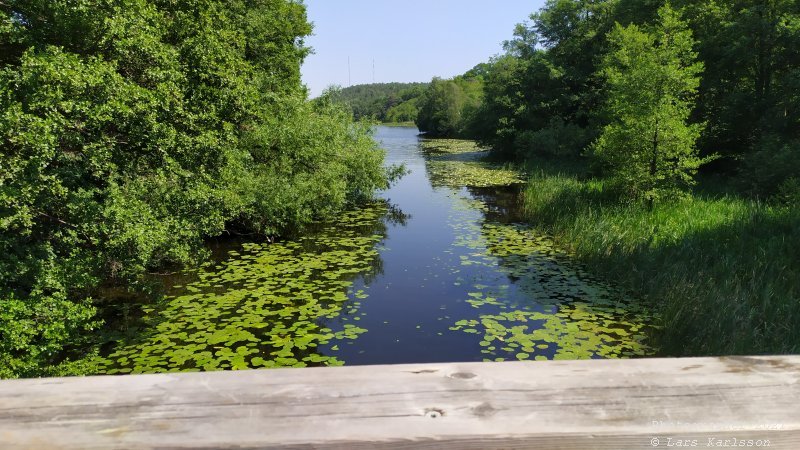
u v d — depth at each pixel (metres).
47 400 0.75
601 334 5.31
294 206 9.39
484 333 5.36
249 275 7.21
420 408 0.72
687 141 10.16
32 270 4.25
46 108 4.24
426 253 8.63
